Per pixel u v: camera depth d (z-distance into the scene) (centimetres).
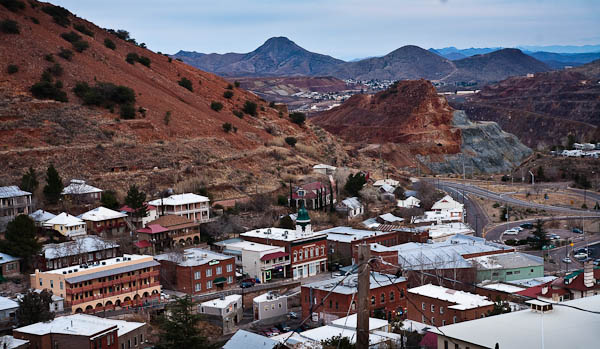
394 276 13088
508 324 7544
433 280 13488
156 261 14038
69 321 11200
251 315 13575
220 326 12450
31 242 14225
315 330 10219
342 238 17088
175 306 10794
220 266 14725
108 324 10975
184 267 14250
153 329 12181
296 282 15312
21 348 10356
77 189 18250
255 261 15462
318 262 16438
